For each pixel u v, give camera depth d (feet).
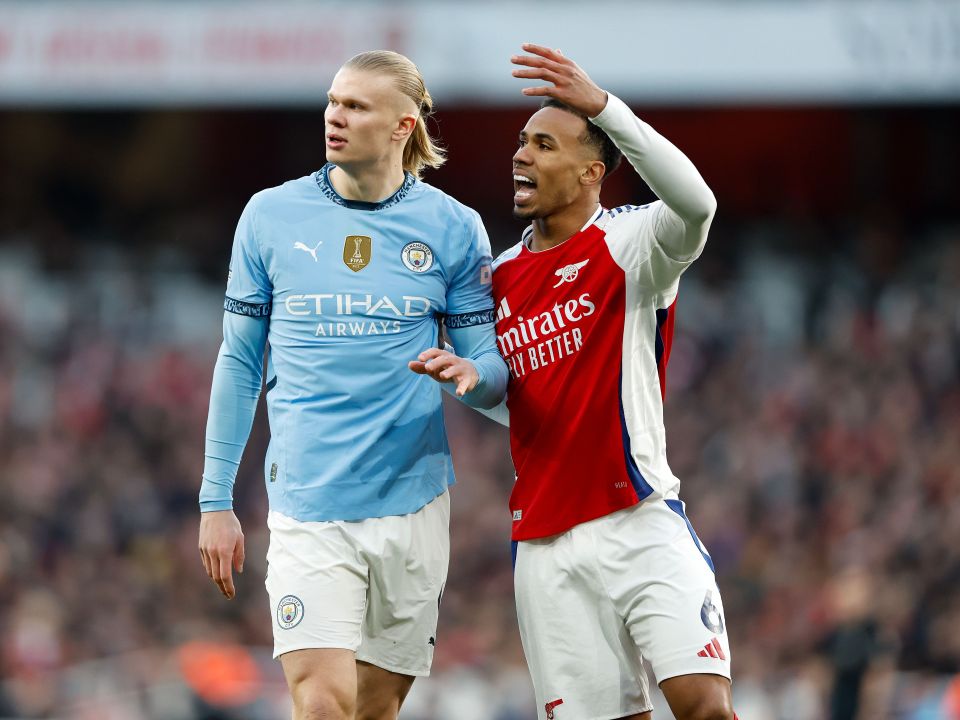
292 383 35.45
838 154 147.33
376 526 35.12
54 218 157.07
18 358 133.08
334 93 34.73
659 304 36.24
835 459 112.47
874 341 126.11
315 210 35.55
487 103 120.57
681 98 122.72
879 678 79.10
